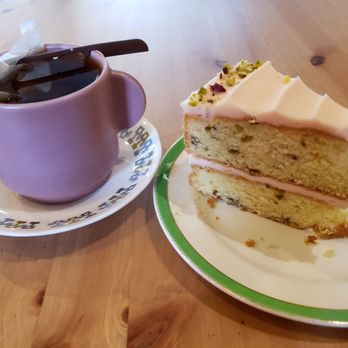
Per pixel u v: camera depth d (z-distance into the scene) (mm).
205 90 721
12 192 669
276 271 559
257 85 694
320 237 644
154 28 1284
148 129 766
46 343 474
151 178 652
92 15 1408
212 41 1174
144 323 492
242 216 688
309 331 477
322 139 625
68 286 542
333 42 1106
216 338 474
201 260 548
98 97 580
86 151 597
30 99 569
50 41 1232
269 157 686
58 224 591
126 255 587
